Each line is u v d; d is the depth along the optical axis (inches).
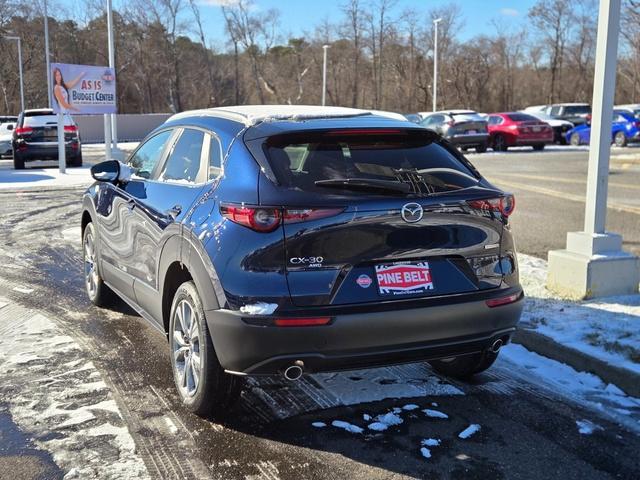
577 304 225.9
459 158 165.5
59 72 724.0
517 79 2463.1
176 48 2324.1
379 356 141.7
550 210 447.5
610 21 222.8
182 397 161.5
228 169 151.0
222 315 139.3
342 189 141.4
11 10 2358.5
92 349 203.3
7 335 216.5
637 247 321.1
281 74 2534.5
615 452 142.9
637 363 175.8
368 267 140.7
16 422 153.9
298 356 136.6
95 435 147.9
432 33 2274.9
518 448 144.3
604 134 231.0
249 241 137.4
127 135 1872.5
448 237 146.7
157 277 174.7
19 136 796.6
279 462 137.5
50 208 502.0
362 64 2372.0
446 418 158.2
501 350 202.7
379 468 135.6
